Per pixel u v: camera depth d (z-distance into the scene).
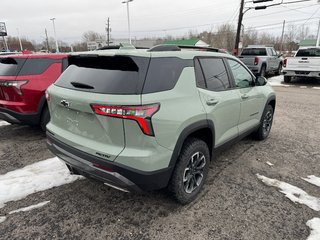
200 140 2.82
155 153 2.23
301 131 5.48
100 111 2.18
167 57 2.46
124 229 2.46
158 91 2.27
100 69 2.44
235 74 3.61
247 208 2.79
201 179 2.96
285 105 8.13
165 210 2.74
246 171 3.63
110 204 2.84
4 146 4.44
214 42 59.44
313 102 8.58
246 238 2.35
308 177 3.48
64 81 2.71
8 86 4.31
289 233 2.42
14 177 3.36
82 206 2.80
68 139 2.56
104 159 2.25
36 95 4.50
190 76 2.66
